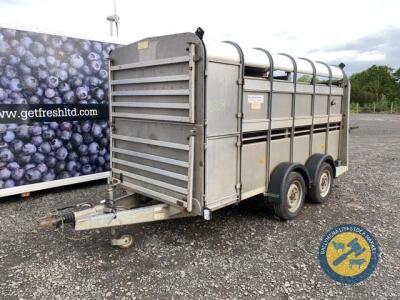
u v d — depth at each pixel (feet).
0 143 17.30
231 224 15.16
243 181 13.44
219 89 11.79
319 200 17.89
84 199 18.69
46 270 11.23
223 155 12.34
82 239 13.57
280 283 10.55
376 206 17.80
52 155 19.22
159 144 12.76
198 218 15.80
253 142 13.82
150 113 13.03
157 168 13.05
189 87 11.27
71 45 19.36
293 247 12.95
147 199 14.82
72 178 20.16
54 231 14.29
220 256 12.25
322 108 18.22
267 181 14.85
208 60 11.21
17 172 17.99
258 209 16.10
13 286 10.28
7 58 17.12
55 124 19.16
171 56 11.79
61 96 19.25
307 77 16.66
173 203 12.45
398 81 190.49
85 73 20.11
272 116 14.52
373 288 10.30
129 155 14.26
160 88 12.42
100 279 10.71
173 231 14.37
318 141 18.37
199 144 11.52
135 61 13.28
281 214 14.96
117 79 14.43
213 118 11.71
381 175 25.07
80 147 20.34
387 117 99.66
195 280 10.69
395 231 14.46
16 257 12.09
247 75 14.14
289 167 15.01
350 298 9.81
